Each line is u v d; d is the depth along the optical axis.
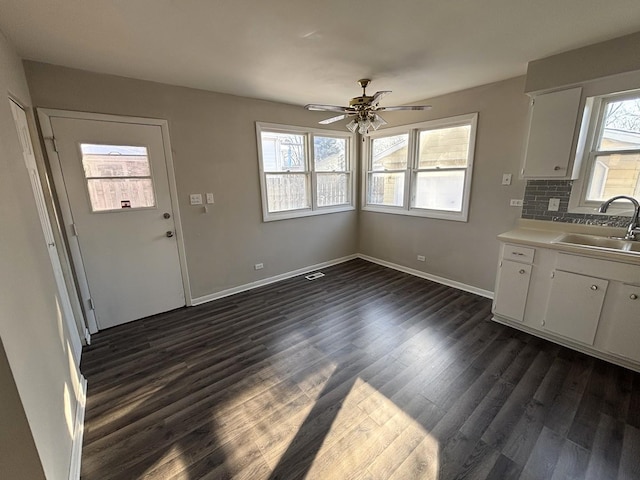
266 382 2.09
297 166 4.11
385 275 4.25
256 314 3.12
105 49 2.07
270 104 3.61
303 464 1.49
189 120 3.04
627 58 2.06
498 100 3.04
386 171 4.41
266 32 1.88
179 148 3.02
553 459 1.50
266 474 1.44
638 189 2.36
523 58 2.42
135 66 2.40
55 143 2.39
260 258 3.88
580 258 2.23
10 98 1.82
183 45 2.04
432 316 3.02
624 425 1.68
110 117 2.60
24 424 0.98
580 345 2.37
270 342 2.59
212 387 2.05
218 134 3.26
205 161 3.21
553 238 2.55
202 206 3.27
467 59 2.42
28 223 1.46
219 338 2.67
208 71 2.55
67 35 1.85
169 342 2.62
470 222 3.51
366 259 5.00
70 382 1.69
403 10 1.66
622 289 2.07
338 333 2.72
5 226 1.12
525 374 2.13
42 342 1.30
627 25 1.90
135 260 2.93
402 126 4.01
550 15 1.76
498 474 1.43
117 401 1.93
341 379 2.11
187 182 3.13
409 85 3.08
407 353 2.40
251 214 3.69
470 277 3.62
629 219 2.38
